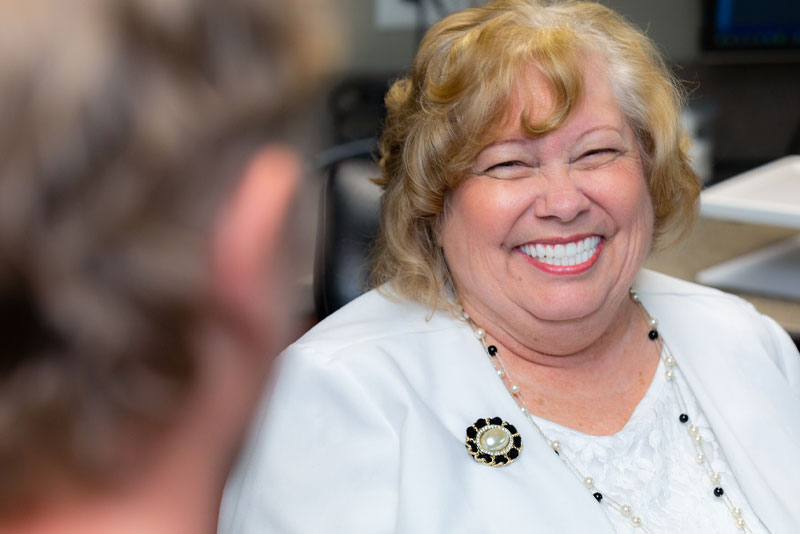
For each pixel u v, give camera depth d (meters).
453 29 1.96
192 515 0.48
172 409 0.43
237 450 0.50
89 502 0.45
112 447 0.43
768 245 3.39
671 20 5.61
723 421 2.02
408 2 4.51
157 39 0.37
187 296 0.40
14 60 0.35
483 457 1.85
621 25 2.02
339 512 1.79
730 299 2.29
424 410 1.87
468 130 1.86
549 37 1.85
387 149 2.09
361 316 2.08
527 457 1.86
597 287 1.91
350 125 4.08
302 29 0.40
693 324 2.18
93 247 0.37
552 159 1.88
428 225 2.08
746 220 3.01
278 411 1.87
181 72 0.37
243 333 0.44
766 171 3.54
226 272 0.42
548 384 2.02
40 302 0.37
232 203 0.41
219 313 0.43
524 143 1.87
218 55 0.38
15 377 0.39
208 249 0.40
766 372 2.14
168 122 0.37
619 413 2.01
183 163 0.38
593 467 1.91
